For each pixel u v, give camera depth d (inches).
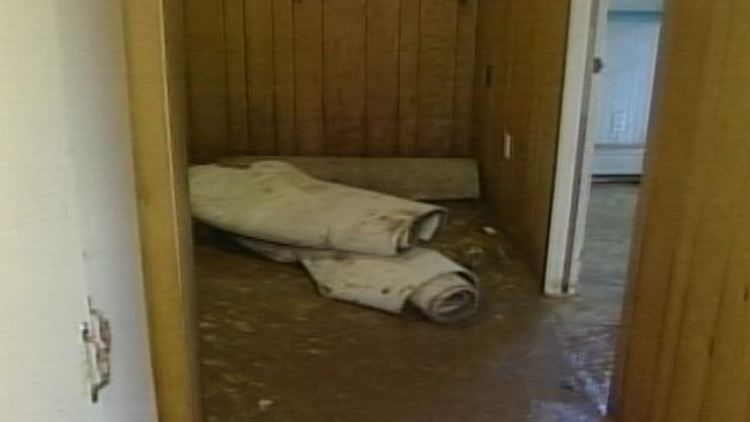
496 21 162.9
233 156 183.6
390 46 179.8
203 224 154.3
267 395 105.2
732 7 72.9
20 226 28.1
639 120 190.2
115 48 47.4
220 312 127.3
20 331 28.2
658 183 89.0
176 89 64.0
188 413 63.4
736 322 71.9
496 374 111.2
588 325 125.0
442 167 178.4
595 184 193.2
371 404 103.7
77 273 34.3
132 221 51.6
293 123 183.9
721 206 74.7
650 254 91.1
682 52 83.0
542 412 102.6
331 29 177.8
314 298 132.8
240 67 178.9
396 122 185.5
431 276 127.3
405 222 135.1
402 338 120.4
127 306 47.0
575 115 125.2
